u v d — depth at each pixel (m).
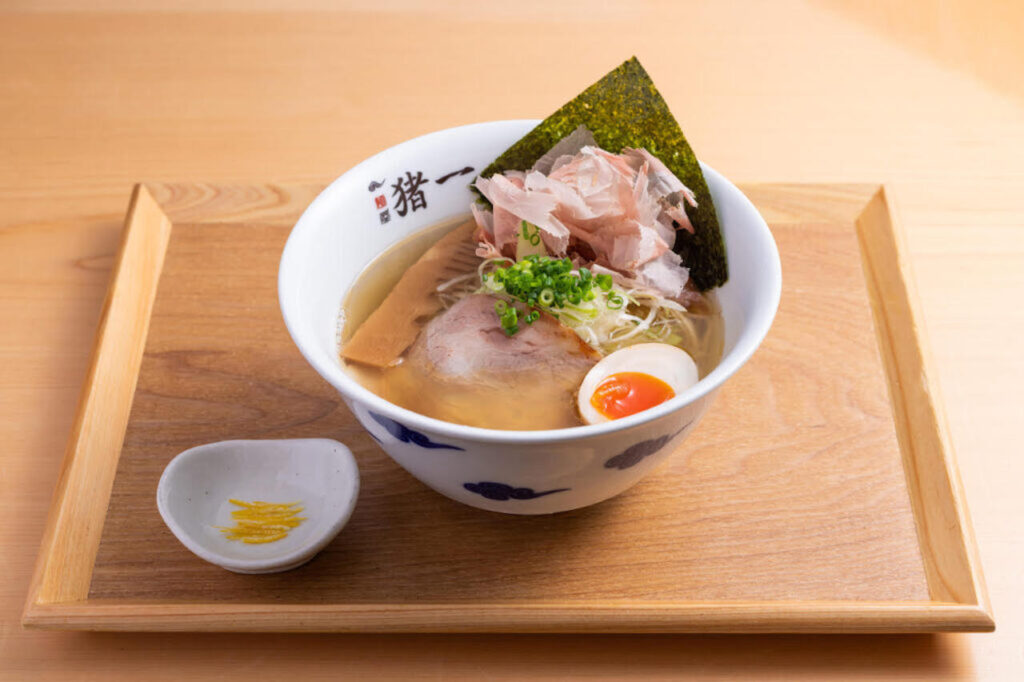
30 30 0.92
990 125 0.84
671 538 0.56
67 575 0.56
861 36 0.92
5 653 0.56
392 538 0.56
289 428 0.61
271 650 0.55
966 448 0.63
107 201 0.78
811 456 0.60
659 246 0.59
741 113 0.85
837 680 0.54
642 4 0.95
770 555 0.56
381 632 0.54
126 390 0.63
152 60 0.90
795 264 0.69
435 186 0.62
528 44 0.91
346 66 0.89
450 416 0.55
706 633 0.55
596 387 0.55
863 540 0.56
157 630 0.54
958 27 0.92
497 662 0.55
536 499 0.53
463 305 0.58
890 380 0.63
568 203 0.59
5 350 0.69
